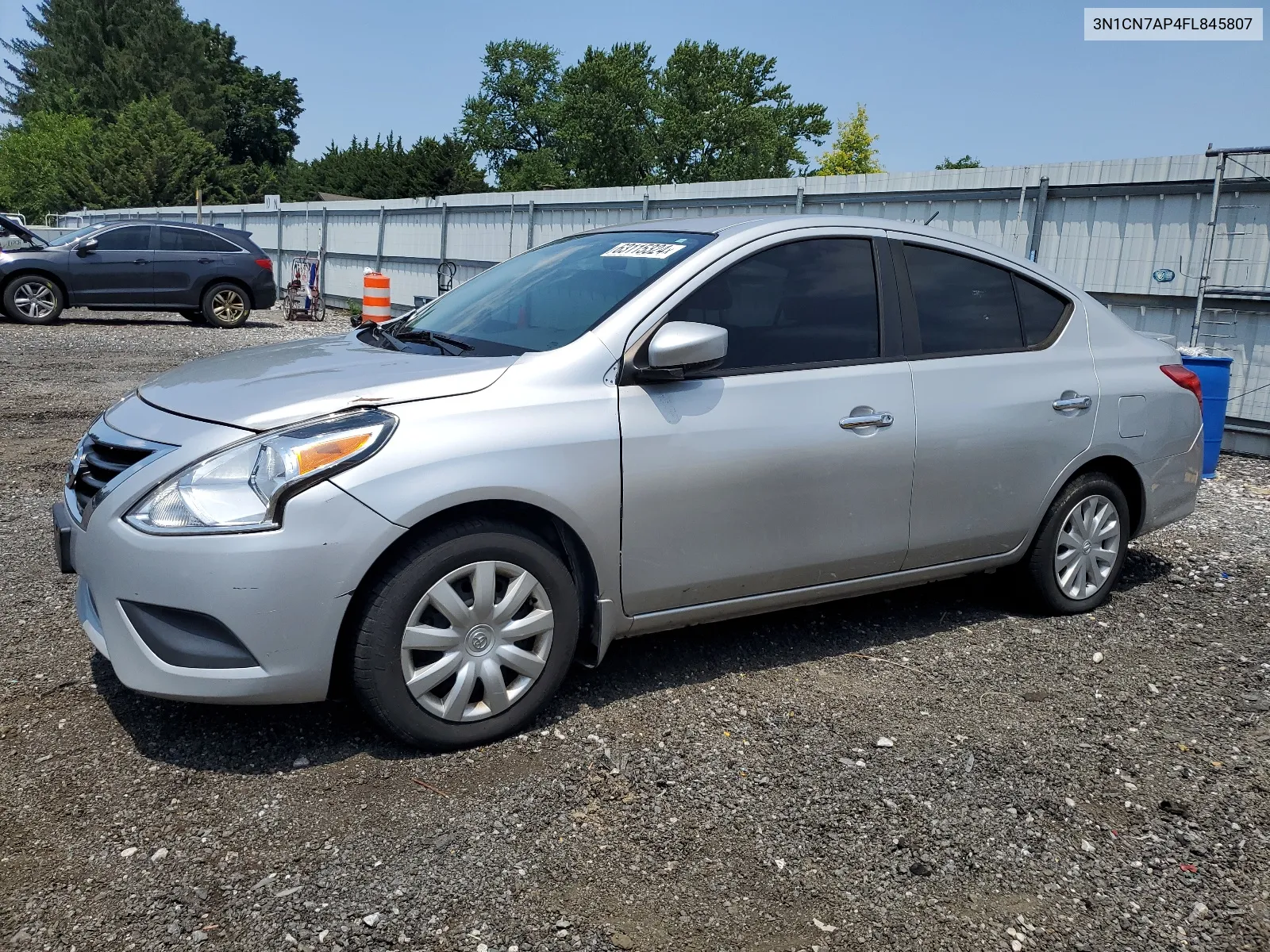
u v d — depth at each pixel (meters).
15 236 16.23
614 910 2.41
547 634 3.22
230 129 83.12
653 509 3.32
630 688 3.62
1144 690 3.77
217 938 2.26
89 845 2.58
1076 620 4.50
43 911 2.33
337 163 82.81
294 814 2.75
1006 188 10.14
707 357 3.24
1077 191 9.59
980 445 4.02
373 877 2.49
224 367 3.52
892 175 11.15
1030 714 3.54
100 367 11.41
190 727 3.20
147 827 2.67
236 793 2.84
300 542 2.78
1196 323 8.92
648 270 3.59
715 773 3.05
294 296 19.39
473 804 2.83
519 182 68.69
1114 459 4.54
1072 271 9.78
